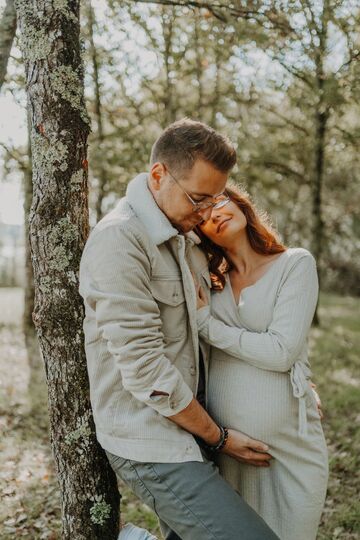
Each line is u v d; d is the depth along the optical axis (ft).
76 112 7.19
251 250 8.08
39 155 7.14
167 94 26.25
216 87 28.17
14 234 100.12
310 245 33.17
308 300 7.52
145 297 6.42
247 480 7.86
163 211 6.77
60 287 7.25
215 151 6.38
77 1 7.32
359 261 67.41
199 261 7.92
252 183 32.17
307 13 13.01
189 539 6.47
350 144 27.45
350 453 14.62
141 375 6.19
